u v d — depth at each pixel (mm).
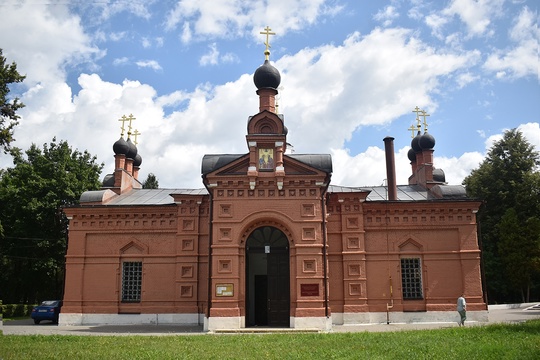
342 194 29703
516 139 52844
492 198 51562
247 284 26547
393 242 29703
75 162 47781
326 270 25688
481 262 29812
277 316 25922
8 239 43562
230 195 26375
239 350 15828
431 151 35344
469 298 28906
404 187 35250
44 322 33531
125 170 35906
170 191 35156
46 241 42875
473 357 13297
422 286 29281
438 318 28719
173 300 29578
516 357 13031
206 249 29844
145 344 17656
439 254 29547
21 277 45781
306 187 26438
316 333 22094
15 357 14219
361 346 16125
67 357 14289
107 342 18281
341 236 29453
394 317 28750
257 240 26562
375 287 29125
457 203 29891
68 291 29938
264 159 26688
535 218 47125
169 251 30281
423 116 36875
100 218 30781
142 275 30031
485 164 53844
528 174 50250
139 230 30531
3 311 38938
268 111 27203
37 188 44000
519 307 45844
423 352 14414
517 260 46688
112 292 29906
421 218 30016
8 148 29141
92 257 30344
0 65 28891
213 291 25266
